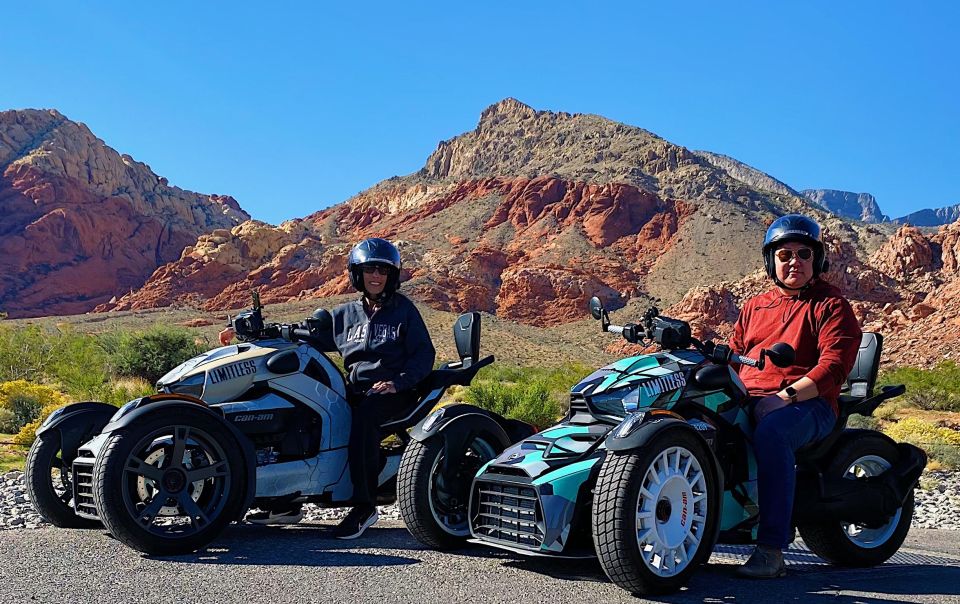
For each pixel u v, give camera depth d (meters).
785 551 6.25
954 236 148.62
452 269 181.50
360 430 5.96
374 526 6.86
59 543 5.33
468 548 5.64
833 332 5.18
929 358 72.31
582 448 4.82
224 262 198.25
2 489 9.29
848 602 4.36
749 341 5.64
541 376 42.59
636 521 4.34
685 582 4.53
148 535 4.94
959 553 6.63
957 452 17.66
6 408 18.00
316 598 4.04
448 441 5.64
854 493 5.40
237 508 5.27
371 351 6.20
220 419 5.28
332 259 187.12
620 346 135.50
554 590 4.40
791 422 4.98
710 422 5.09
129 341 31.94
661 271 177.75
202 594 4.07
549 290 168.25
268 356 5.93
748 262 172.12
